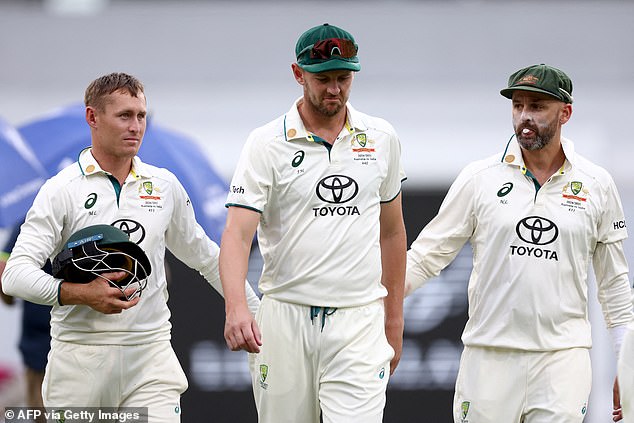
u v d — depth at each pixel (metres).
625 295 18.39
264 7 37.78
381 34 37.31
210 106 36.53
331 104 16.31
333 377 16.92
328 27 16.23
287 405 17.23
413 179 32.97
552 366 17.80
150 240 17.06
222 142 35.28
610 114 35.62
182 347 29.75
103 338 16.80
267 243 17.31
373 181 17.05
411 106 36.06
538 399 17.84
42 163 23.19
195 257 18.14
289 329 17.06
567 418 17.56
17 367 30.22
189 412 29.64
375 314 17.17
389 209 17.81
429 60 37.12
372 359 16.95
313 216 16.89
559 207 17.88
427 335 29.64
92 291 16.12
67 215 16.84
